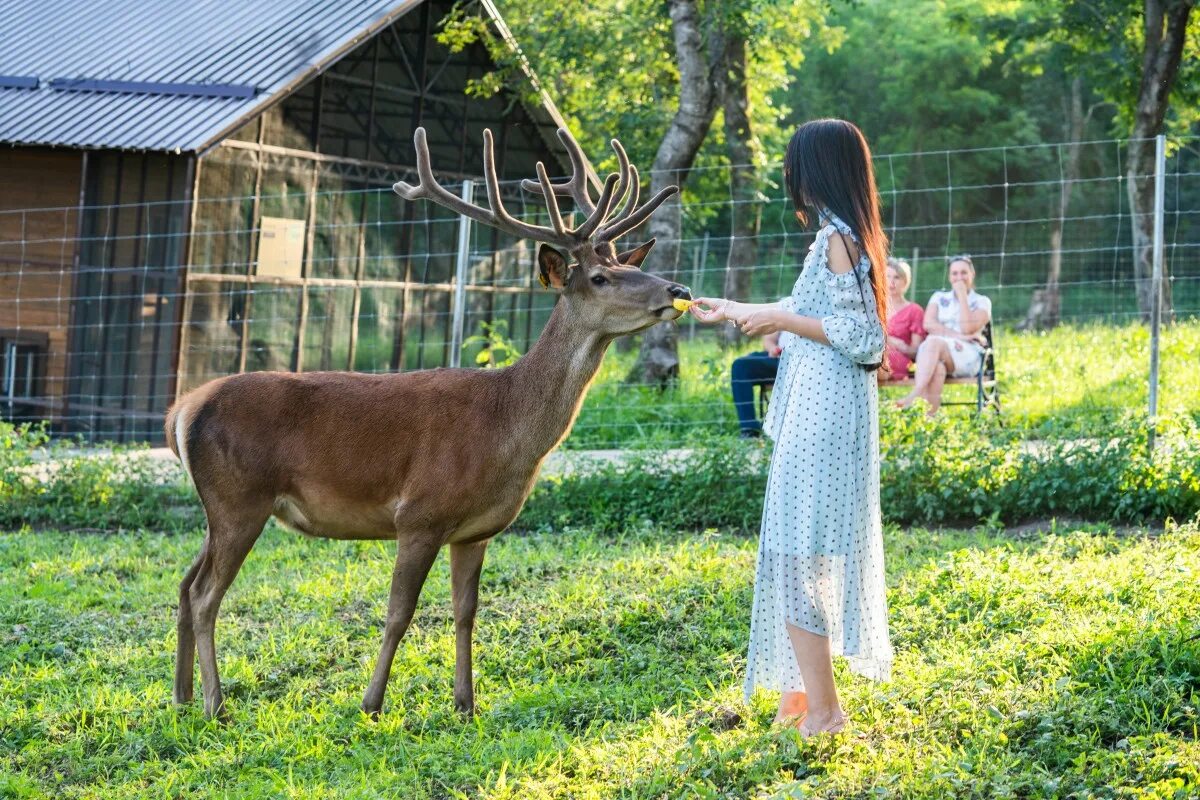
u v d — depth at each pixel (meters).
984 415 10.16
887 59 43.44
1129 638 5.21
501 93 16.83
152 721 5.67
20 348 13.51
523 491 5.64
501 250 17.28
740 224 19.80
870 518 4.77
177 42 14.45
